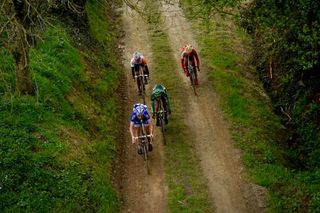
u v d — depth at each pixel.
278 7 19.09
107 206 15.64
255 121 20.75
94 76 22.61
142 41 28.00
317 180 17.06
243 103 21.59
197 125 20.33
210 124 20.36
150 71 24.73
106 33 28.48
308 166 18.72
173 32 28.64
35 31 18.30
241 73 24.44
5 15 15.74
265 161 18.19
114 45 27.73
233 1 20.05
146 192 16.89
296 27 18.77
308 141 19.91
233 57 25.67
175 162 18.20
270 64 24.64
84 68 22.42
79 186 15.61
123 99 22.67
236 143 19.14
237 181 17.25
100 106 20.98
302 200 16.23
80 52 23.48
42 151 16.19
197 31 28.52
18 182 14.88
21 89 18.33
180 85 23.28
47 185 15.11
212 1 20.28
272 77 24.17
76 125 18.53
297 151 19.80
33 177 15.16
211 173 17.67
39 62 20.12
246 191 16.78
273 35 20.39
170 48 26.97
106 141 18.83
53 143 16.66
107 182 16.66
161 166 18.03
